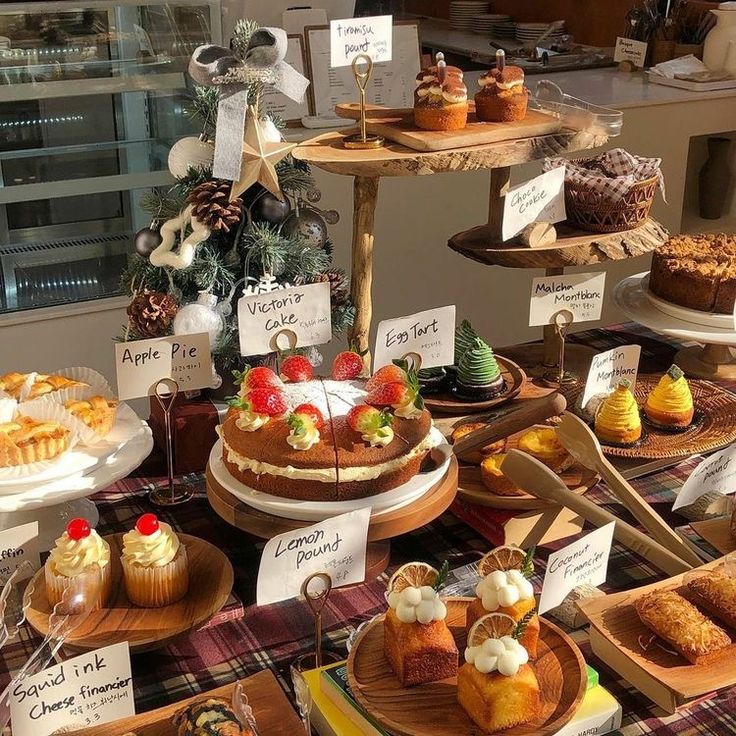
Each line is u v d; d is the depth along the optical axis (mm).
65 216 2217
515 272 2994
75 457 1269
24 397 1373
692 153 3574
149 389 1369
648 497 1423
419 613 970
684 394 1511
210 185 1418
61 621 1049
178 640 1096
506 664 909
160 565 1103
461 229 2848
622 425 1452
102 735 940
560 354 1743
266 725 949
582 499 1252
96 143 2168
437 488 1225
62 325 2326
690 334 1642
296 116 2688
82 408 1303
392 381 1228
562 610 1181
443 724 931
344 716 991
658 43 3426
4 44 2008
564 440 1366
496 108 1557
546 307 1659
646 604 1093
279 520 1143
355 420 1165
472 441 1348
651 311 1738
